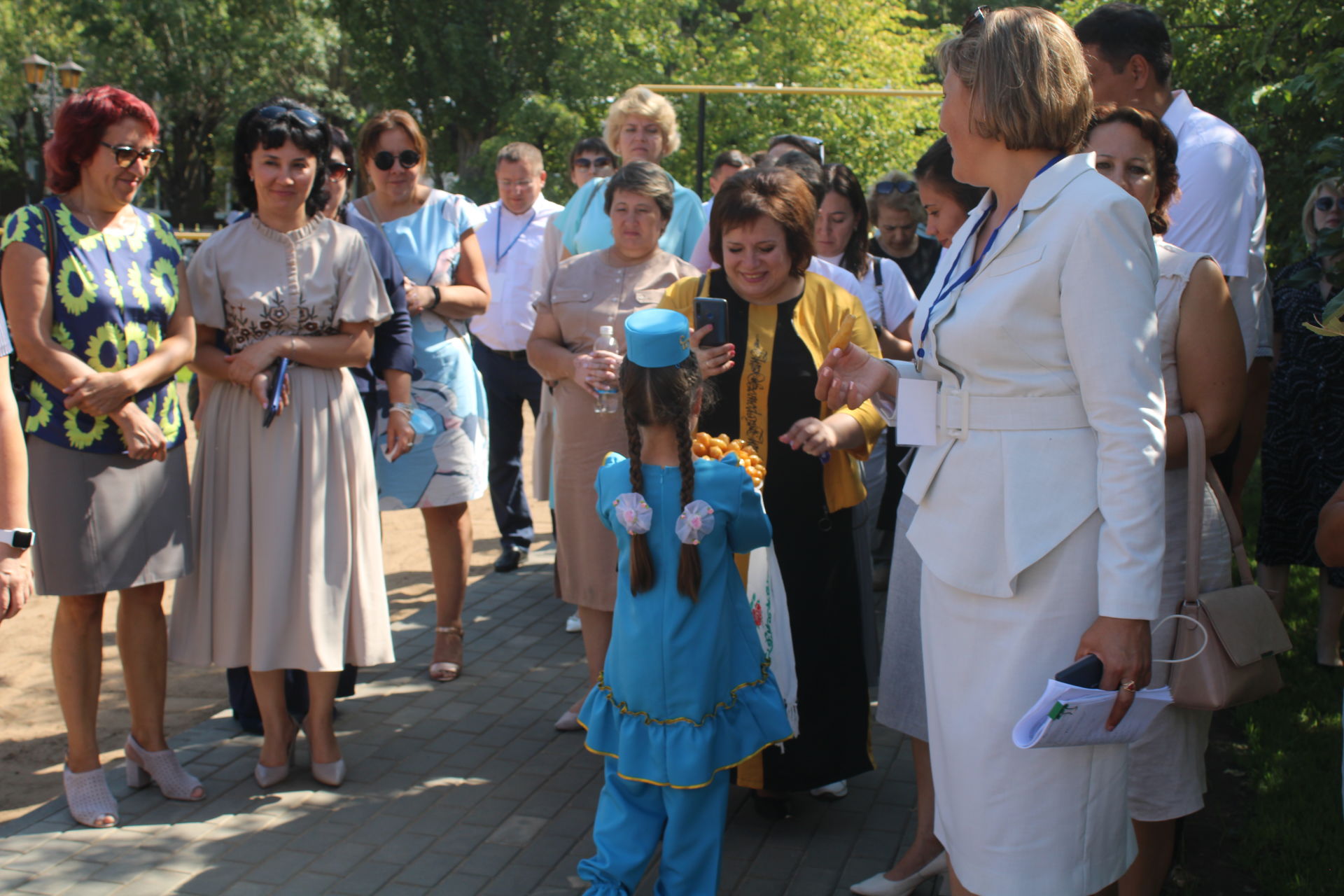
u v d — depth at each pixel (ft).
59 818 12.53
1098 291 6.98
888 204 19.71
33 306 11.37
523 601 20.68
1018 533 7.29
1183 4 25.36
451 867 11.55
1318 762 13.47
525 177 21.83
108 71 123.34
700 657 9.86
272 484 12.55
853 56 89.92
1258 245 12.09
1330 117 19.07
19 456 8.61
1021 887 7.50
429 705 15.84
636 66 98.48
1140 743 9.22
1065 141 7.36
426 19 101.81
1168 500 9.05
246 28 121.08
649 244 13.89
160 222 12.67
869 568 12.38
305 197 12.88
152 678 12.87
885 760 14.10
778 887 11.05
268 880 11.28
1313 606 19.35
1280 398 17.20
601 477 10.51
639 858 9.98
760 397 11.77
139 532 12.10
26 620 20.65
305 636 12.66
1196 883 10.97
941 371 7.89
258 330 12.75
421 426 15.56
